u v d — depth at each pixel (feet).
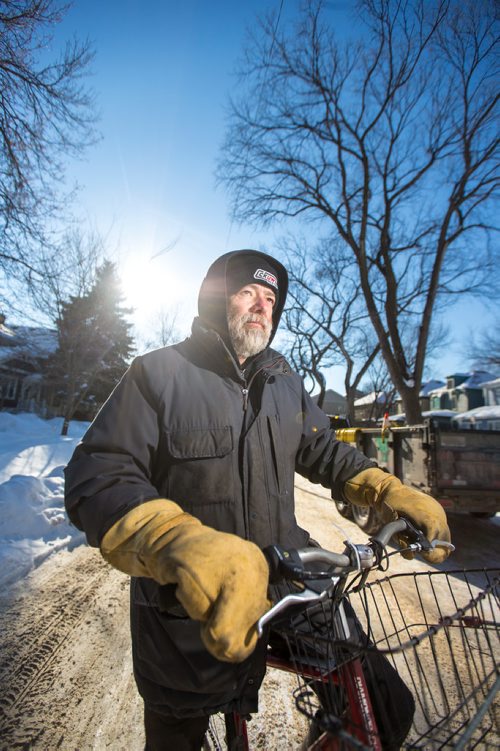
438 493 17.60
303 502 26.11
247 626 2.56
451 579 13.97
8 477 25.38
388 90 41.34
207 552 2.69
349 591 3.93
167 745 3.98
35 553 12.62
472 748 3.60
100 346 53.42
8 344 65.21
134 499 3.34
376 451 22.39
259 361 5.00
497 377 107.34
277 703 7.61
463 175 40.60
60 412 89.35
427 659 8.88
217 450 4.21
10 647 8.43
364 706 3.54
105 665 8.18
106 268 48.29
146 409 4.17
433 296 43.80
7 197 23.38
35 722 6.66
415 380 43.27
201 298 5.24
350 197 47.09
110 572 12.32
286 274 5.89
